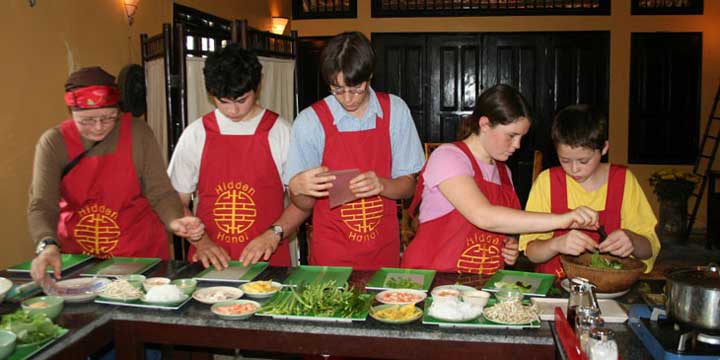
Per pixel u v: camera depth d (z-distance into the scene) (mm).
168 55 3955
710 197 6594
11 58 3539
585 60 7832
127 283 1941
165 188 2420
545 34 7852
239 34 4328
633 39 7727
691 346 1405
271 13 7629
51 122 3854
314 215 2527
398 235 2580
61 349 1577
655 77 7742
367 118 2408
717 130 7699
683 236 6957
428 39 8000
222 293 1913
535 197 2328
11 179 3539
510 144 1966
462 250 2145
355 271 2160
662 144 7812
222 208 2625
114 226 2385
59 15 3906
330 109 2414
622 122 7812
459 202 1981
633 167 7855
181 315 1760
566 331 1467
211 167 2619
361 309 1724
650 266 2191
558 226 1837
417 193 2236
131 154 2355
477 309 1695
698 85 7684
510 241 2219
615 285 1802
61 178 2311
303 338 1680
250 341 1709
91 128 2156
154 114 4574
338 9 8117
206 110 4105
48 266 2146
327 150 2430
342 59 2084
